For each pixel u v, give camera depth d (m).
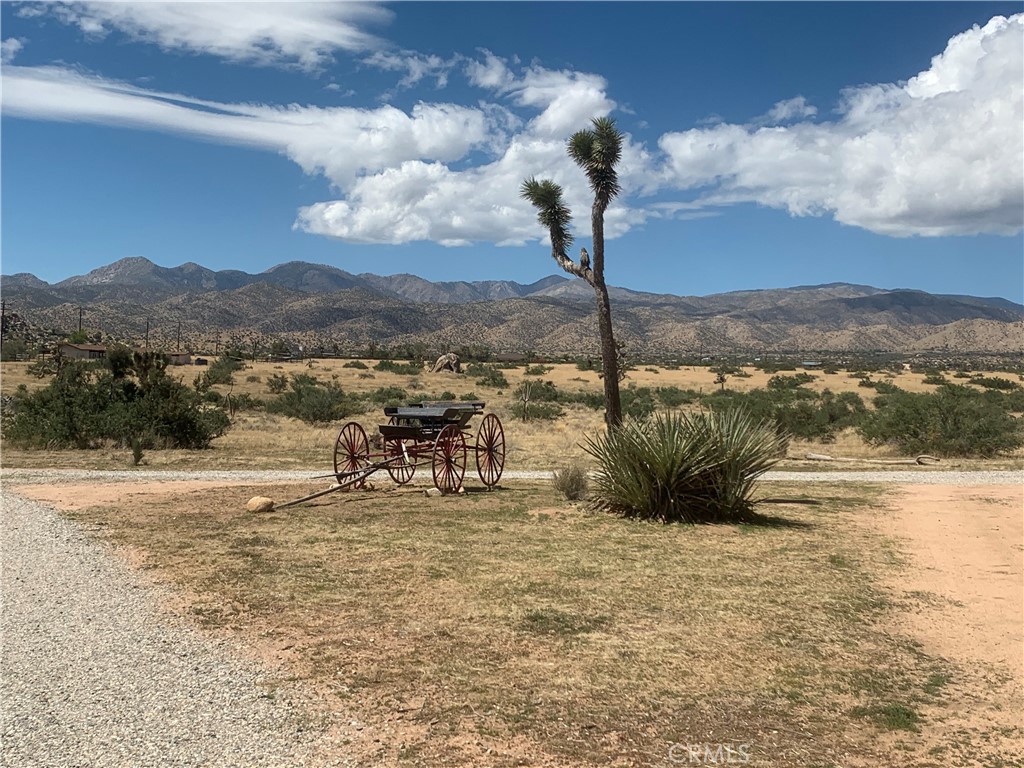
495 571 9.20
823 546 10.73
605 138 19.56
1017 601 8.05
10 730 5.00
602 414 42.53
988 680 6.02
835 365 139.12
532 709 5.41
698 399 50.88
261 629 7.05
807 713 5.42
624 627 7.18
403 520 12.55
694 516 12.73
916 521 12.65
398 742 4.90
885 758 4.80
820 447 28.73
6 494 14.98
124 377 28.81
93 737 4.91
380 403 49.19
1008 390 65.75
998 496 15.22
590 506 13.70
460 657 6.39
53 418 25.83
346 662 6.25
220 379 65.75
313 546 10.50
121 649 6.50
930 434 26.17
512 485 17.22
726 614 7.60
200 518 12.55
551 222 21.11
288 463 21.86
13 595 8.05
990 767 4.69
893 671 6.19
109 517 12.55
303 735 4.98
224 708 5.36
